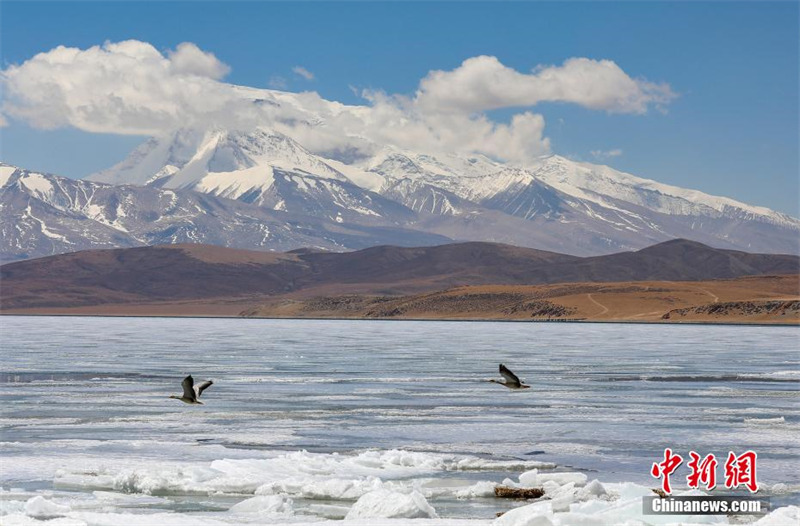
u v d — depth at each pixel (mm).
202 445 43156
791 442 44375
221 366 85625
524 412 54656
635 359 95062
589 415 53469
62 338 143125
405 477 36469
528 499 32781
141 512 30828
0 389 65375
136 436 45750
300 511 30781
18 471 37000
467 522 28500
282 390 65562
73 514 29297
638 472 37656
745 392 65000
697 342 128000
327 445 43750
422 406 57281
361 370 81812
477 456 41062
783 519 26688
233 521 29281
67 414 53094
